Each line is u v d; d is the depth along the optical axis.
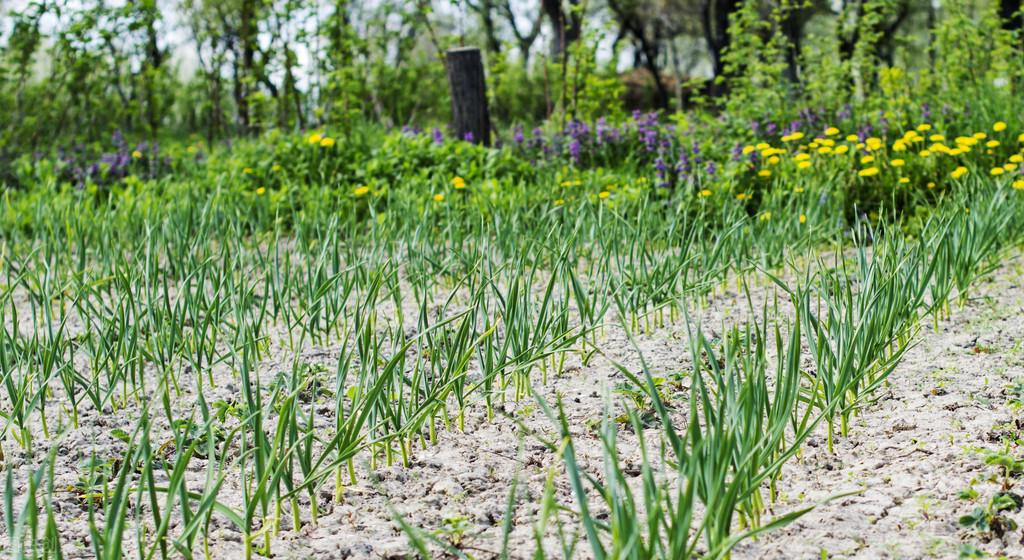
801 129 9.75
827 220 6.34
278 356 4.47
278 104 12.92
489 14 32.47
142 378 3.79
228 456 3.32
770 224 5.66
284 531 2.73
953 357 4.07
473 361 4.28
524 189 7.20
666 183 7.79
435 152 9.09
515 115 19.27
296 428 2.75
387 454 3.17
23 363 3.91
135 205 7.10
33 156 11.52
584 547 2.54
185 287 3.99
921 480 2.88
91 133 13.25
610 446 2.11
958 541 2.50
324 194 7.71
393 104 16.47
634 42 30.83
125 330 3.91
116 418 3.70
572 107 12.59
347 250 5.37
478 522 2.75
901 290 3.96
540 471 3.09
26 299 6.01
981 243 5.03
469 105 11.02
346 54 12.61
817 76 11.58
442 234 5.89
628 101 28.31
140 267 4.80
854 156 7.52
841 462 3.09
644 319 4.83
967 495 2.72
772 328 4.56
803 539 2.54
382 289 5.46
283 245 7.11
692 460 2.06
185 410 3.76
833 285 3.89
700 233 5.21
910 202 7.22
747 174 7.77
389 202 6.17
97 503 2.95
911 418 3.38
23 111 12.51
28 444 3.33
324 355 4.44
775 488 2.92
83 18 11.63
